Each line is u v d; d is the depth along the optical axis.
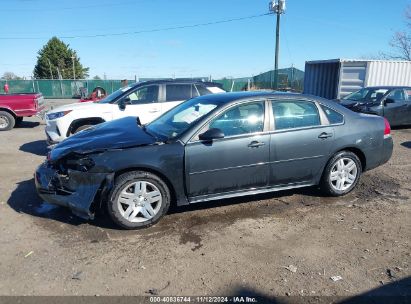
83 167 3.94
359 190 5.40
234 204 4.85
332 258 3.48
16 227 4.11
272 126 4.58
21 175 6.19
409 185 5.62
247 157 4.44
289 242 3.80
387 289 3.00
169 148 4.12
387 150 5.40
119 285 3.05
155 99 8.21
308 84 17.89
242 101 4.52
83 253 3.56
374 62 14.88
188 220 4.34
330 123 4.95
